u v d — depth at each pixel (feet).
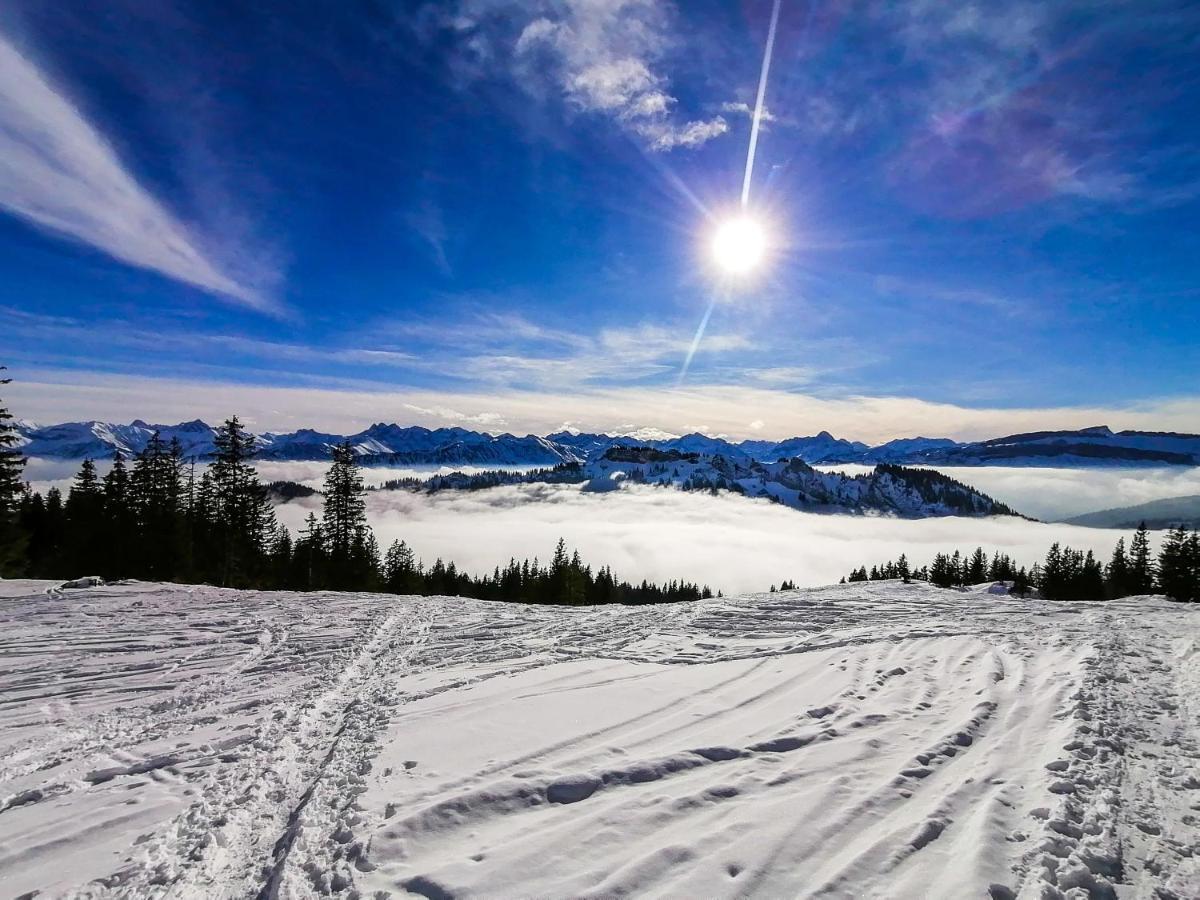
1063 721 23.48
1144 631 42.52
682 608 63.72
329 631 48.01
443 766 20.72
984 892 13.21
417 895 13.65
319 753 23.18
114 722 27.04
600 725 24.81
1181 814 16.57
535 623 53.57
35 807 19.06
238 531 123.85
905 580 100.37
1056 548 192.75
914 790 18.34
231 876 15.31
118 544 115.75
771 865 14.48
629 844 15.53
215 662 37.91
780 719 25.38
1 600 59.82
